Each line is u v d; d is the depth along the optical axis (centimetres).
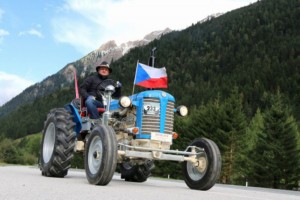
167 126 682
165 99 683
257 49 19812
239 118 4659
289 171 4012
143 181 830
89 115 727
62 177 723
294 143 4038
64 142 685
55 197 373
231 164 4553
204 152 683
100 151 602
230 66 19962
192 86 16738
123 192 479
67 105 781
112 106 739
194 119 5253
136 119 679
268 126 4166
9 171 834
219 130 4591
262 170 4066
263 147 4172
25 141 14125
